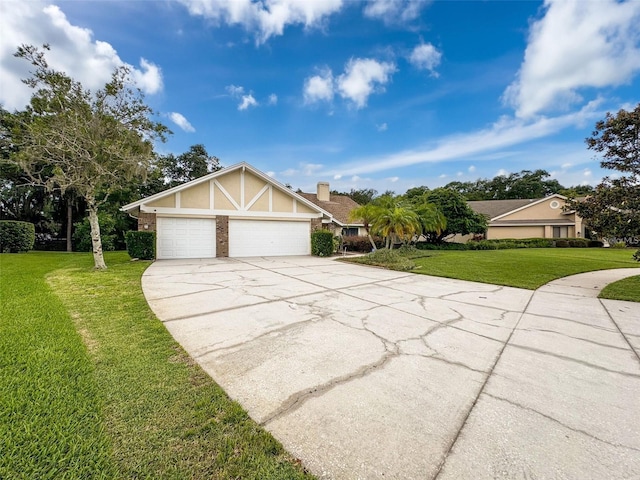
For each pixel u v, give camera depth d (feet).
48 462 5.39
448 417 7.20
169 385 8.29
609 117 25.18
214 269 32.09
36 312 14.47
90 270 29.30
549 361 10.48
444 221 59.06
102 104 30.99
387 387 8.55
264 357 10.41
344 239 63.72
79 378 8.40
